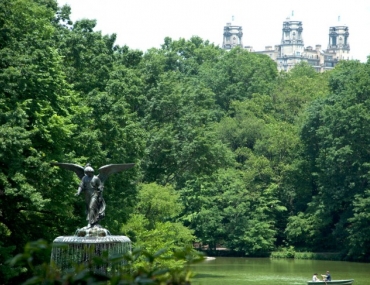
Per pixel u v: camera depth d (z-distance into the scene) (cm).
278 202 13338
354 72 13275
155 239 6525
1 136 3906
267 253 13075
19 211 4459
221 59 18388
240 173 13450
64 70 5991
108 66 6538
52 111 4466
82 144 5109
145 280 959
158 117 9462
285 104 15775
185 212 12562
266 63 19275
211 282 8212
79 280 965
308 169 13212
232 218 12950
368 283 8325
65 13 6731
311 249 12988
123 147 5900
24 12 4566
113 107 5972
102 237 3450
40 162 4069
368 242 11594
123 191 5709
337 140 11775
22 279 4188
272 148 13525
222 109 16350
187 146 9156
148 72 9600
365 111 11694
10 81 4147
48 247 1010
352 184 11775
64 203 4575
